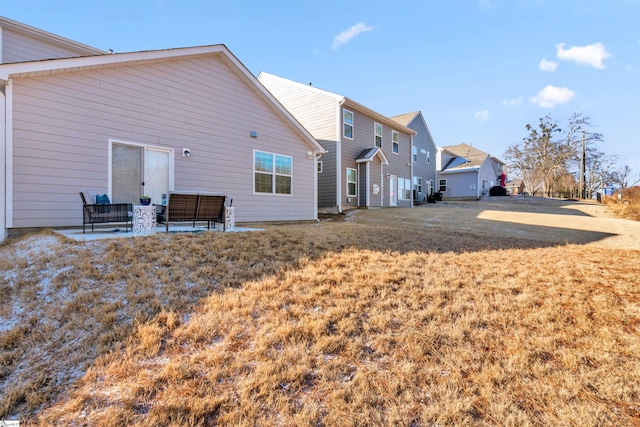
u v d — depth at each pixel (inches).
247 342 114.0
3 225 233.0
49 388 92.7
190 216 253.0
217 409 85.0
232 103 378.3
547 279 186.2
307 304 143.0
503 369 103.5
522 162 1624.0
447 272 193.2
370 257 218.1
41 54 344.2
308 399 89.6
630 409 88.0
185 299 142.4
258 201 405.7
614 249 296.2
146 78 307.4
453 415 84.4
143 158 304.8
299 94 697.6
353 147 677.3
